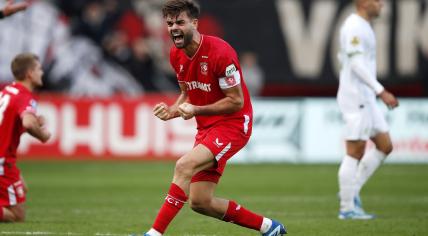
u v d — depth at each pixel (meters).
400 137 63.91
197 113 23.25
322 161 64.50
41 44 67.25
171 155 63.38
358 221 32.16
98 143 63.59
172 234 28.42
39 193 44.41
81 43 67.69
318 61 69.25
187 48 24.08
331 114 64.50
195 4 23.80
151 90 68.50
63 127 63.66
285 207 38.16
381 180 52.69
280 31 69.38
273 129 64.94
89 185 48.97
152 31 68.06
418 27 68.94
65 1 67.31
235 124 24.33
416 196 43.44
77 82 67.81
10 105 29.47
